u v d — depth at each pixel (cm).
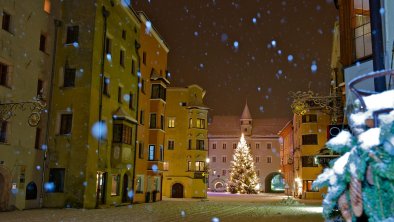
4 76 2484
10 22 2541
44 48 2917
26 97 2645
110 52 3278
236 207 3397
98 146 2989
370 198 299
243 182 7869
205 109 5803
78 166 2808
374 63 1066
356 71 1380
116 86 3388
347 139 355
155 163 4172
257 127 9844
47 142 2852
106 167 3117
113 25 3328
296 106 2452
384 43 1055
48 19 2933
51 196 2780
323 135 5559
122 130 3262
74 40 3011
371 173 304
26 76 2656
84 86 2914
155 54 4559
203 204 3822
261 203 4256
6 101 2444
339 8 1616
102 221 1866
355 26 1427
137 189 3903
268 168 9338
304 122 5675
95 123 2964
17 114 2539
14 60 2544
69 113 2912
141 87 4097
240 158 8038
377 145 303
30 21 2727
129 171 3569
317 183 351
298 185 5897
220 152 9475
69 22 3041
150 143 4241
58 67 2984
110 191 3173
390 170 291
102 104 3073
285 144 7875
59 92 2945
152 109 4312
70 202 2762
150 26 4288
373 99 369
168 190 5525
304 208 3312
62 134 2888
